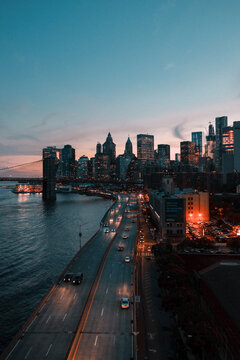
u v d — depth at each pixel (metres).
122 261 104.94
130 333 56.47
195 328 51.34
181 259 94.94
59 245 159.88
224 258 102.25
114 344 52.69
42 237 180.50
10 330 72.31
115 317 62.78
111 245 130.50
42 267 121.44
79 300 70.94
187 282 76.00
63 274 88.38
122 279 86.50
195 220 192.75
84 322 60.31
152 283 85.12
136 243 132.62
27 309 83.44
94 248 125.69
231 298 62.16
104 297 73.25
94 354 49.59
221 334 52.81
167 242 125.81
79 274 84.81
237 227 170.50
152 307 70.31
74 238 178.00
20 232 196.25
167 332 59.12
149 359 50.00
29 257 136.50
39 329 57.38
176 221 143.75
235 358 48.66
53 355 49.22
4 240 171.75
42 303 68.38
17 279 107.31
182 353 50.78
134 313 64.19
